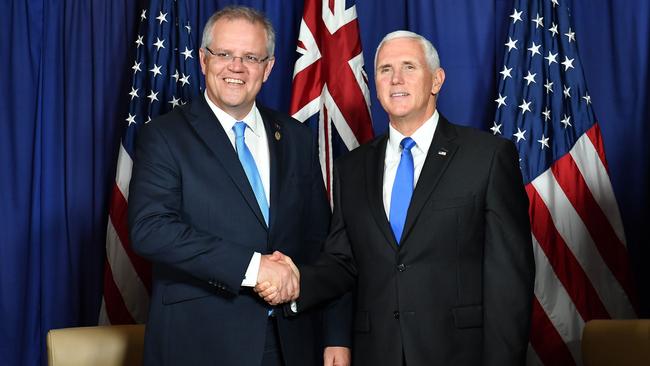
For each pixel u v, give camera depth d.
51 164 4.38
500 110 3.79
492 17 4.08
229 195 2.41
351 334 2.68
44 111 4.40
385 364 2.49
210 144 2.45
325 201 2.72
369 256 2.60
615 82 3.94
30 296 4.35
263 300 2.40
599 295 3.62
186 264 2.29
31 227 4.36
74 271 4.34
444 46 4.11
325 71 3.98
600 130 3.75
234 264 2.29
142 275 4.05
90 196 4.37
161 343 2.37
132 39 4.42
